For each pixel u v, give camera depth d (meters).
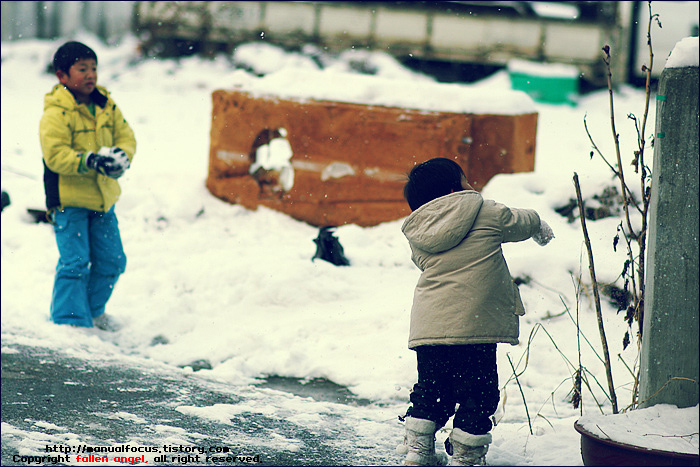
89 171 13.63
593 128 36.81
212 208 19.47
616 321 13.27
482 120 18.98
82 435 9.38
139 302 15.31
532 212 8.77
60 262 14.01
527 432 9.71
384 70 47.16
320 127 19.03
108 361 12.59
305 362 12.66
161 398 10.96
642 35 46.56
